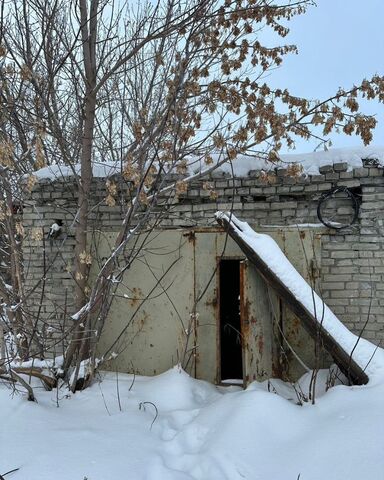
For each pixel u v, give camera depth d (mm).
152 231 4633
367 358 3646
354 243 4258
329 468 2670
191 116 4340
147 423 3547
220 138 4102
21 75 4191
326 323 3713
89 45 4348
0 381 4156
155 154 3914
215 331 4473
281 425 3170
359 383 3639
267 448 2984
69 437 3189
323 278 4312
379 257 4180
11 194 4531
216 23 4449
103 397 3943
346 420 3062
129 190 4309
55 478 2660
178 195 4281
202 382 4305
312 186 4355
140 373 4629
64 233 4941
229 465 2852
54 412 3672
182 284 4574
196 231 4555
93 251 4805
